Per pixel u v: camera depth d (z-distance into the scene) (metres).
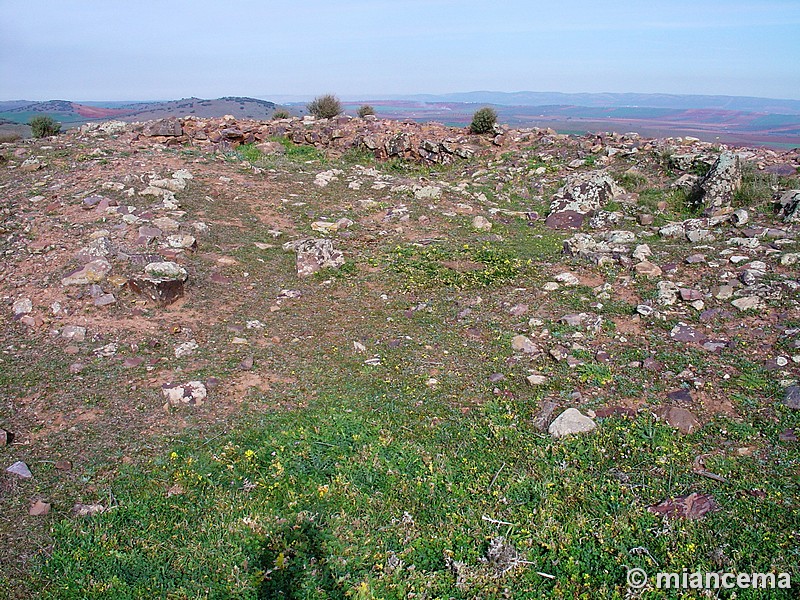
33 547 4.96
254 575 4.73
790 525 4.94
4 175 14.88
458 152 20.42
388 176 17.62
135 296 9.34
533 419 6.83
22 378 7.34
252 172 16.41
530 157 19.62
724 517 5.12
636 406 6.86
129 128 21.97
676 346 8.00
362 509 5.52
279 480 5.89
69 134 21.09
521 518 5.34
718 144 17.91
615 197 14.98
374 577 4.75
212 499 5.63
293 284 10.65
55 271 9.74
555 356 8.02
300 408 7.14
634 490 5.58
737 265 10.11
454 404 7.23
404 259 11.71
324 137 22.30
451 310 9.70
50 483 5.72
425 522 5.37
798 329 7.89
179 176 14.81
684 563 4.71
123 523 5.30
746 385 6.99
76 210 12.30
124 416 6.82
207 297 9.84
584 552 4.93
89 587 4.59
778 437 6.06
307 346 8.65
